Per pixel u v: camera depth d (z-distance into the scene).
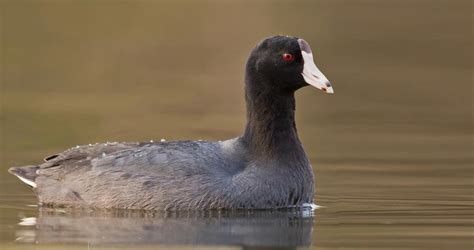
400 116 24.67
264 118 14.28
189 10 41.72
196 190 13.62
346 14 42.09
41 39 35.97
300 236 12.46
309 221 13.45
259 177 13.89
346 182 16.64
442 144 20.77
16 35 36.31
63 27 37.97
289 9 42.59
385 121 24.00
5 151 19.62
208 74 31.00
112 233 12.54
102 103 26.14
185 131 22.12
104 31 37.75
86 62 32.50
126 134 21.72
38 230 12.72
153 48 35.09
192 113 24.80
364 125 23.47
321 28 38.62
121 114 24.52
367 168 18.06
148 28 38.38
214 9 41.88
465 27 39.34
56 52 33.88
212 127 22.72
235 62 32.75
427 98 27.25
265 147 14.18
